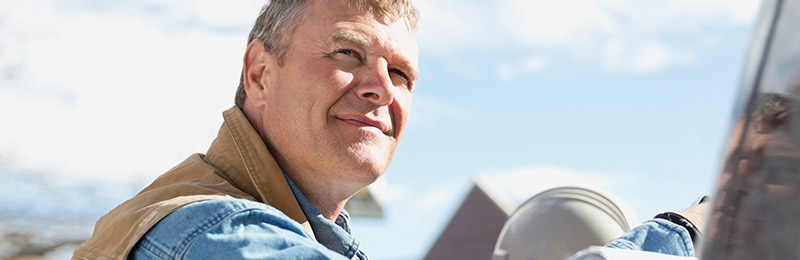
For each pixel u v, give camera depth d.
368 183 1.62
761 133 0.40
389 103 1.63
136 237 1.22
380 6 1.64
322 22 1.60
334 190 1.64
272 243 1.12
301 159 1.59
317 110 1.57
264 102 1.63
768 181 0.39
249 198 1.41
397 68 1.68
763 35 0.42
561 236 2.09
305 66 1.59
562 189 2.24
